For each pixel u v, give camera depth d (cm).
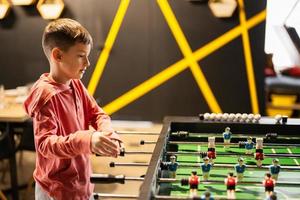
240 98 508
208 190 162
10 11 507
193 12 491
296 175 180
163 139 193
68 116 184
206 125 228
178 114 522
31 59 521
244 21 486
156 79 515
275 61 524
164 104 521
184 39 500
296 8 537
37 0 499
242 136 223
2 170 411
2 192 361
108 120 208
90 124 212
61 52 174
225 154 203
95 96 524
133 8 497
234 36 491
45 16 498
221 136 223
